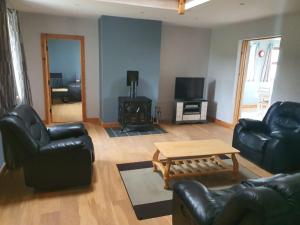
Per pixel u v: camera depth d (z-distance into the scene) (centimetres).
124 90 530
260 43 758
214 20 485
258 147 342
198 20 493
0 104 286
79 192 265
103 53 495
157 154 322
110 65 507
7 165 278
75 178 265
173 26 579
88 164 265
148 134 490
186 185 176
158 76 547
